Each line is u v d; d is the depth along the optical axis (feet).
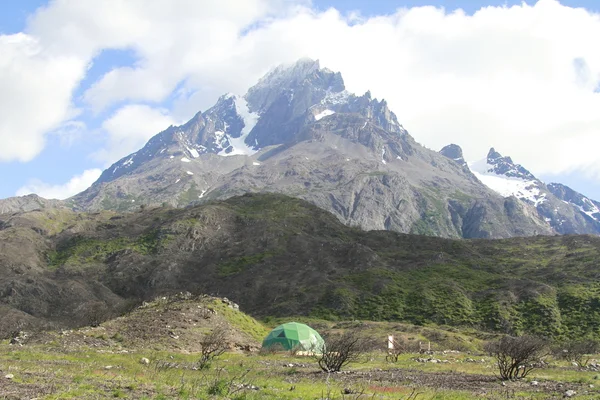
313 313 470.39
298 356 196.24
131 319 200.34
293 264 636.07
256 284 568.82
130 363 126.31
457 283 507.71
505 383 119.44
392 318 447.01
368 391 101.04
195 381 96.48
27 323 383.45
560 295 443.73
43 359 125.39
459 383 119.44
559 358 210.18
